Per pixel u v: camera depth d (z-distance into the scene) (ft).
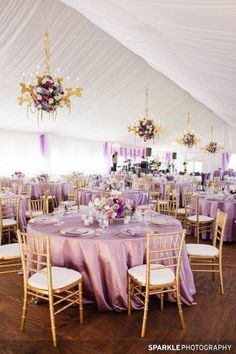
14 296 11.34
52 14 19.03
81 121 41.34
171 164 60.64
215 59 10.94
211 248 12.26
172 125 49.21
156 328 9.25
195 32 8.69
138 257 10.04
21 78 25.38
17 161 41.32
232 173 54.90
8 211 18.10
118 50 25.49
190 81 20.62
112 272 9.78
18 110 33.81
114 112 39.01
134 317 9.85
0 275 13.29
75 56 23.94
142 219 12.39
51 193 29.76
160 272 9.62
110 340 8.64
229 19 6.86
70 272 9.47
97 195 24.35
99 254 9.80
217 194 22.49
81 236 10.05
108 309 10.01
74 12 19.42
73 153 49.67
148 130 27.96
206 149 48.34
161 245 10.34
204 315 10.07
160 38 11.10
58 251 10.02
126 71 29.25
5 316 9.89
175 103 40.88
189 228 20.81
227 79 14.02
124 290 9.91
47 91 13.79
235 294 11.68
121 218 12.51
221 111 35.04
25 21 18.81
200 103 44.01
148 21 9.48
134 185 30.66
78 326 9.32
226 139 58.95
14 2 17.02
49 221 11.95
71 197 25.39
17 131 41.24
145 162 50.34
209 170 61.82
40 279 9.03
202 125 54.29
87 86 29.48
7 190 26.40
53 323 8.40
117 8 9.41
